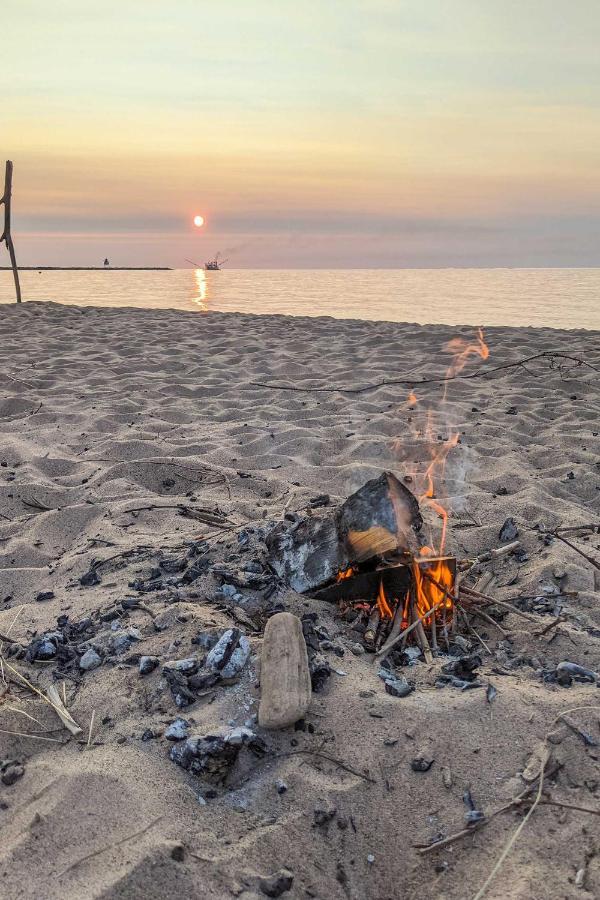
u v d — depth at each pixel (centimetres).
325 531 337
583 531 405
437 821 212
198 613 304
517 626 306
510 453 566
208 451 577
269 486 492
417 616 306
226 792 223
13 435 621
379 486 332
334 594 318
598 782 218
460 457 565
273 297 3575
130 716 255
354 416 689
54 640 300
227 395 796
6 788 227
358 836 211
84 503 470
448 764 228
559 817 208
